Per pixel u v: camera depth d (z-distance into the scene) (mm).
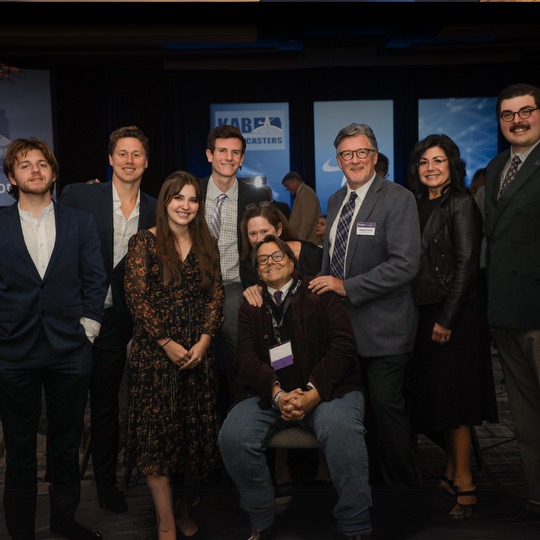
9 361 2328
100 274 2465
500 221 2443
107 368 2699
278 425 2400
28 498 2424
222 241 2891
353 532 2311
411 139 9227
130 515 2578
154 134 8898
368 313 2535
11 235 2336
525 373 2512
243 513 2564
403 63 9117
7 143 8172
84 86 8508
